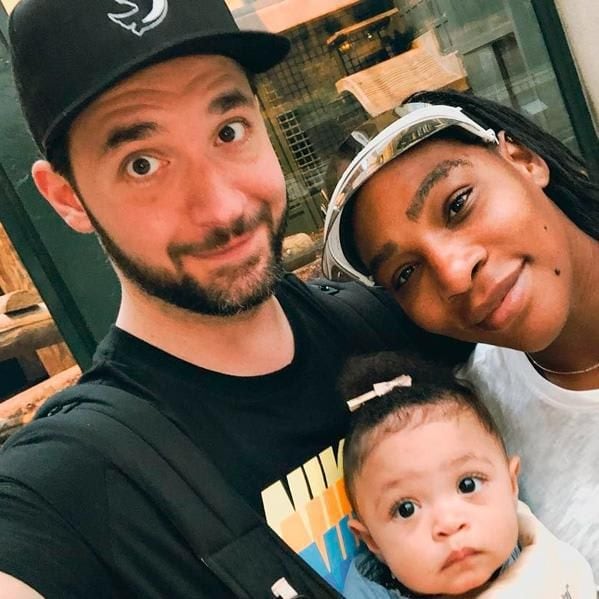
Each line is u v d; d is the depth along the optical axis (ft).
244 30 2.26
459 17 5.73
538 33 6.01
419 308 2.56
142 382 2.43
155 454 2.19
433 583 2.44
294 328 2.80
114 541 2.09
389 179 2.42
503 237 2.34
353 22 5.50
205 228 2.30
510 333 2.40
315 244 5.22
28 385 4.40
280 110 5.38
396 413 2.59
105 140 2.22
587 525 2.50
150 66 2.16
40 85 2.20
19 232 4.22
